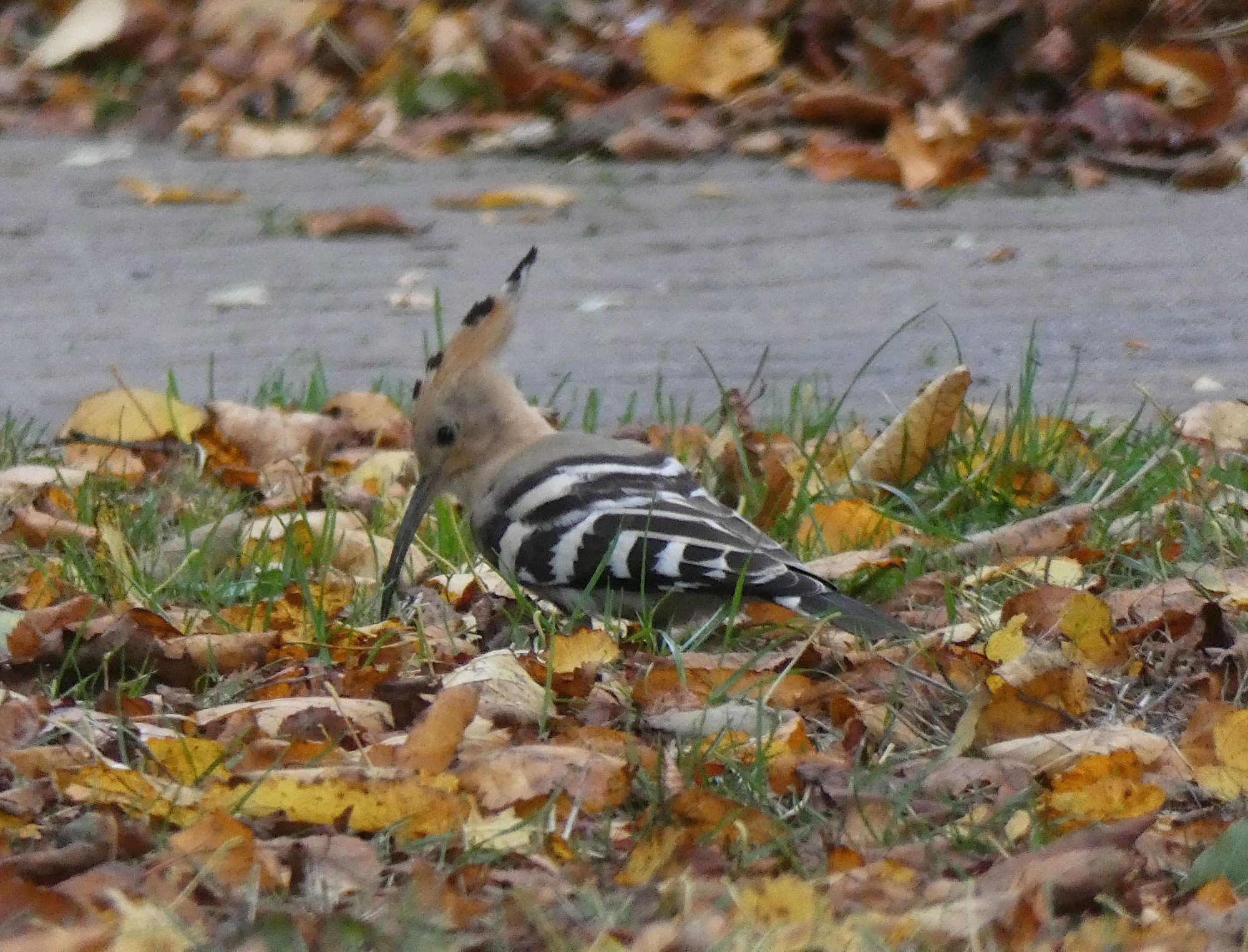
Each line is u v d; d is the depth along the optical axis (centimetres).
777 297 1622
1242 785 715
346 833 666
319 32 2205
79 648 836
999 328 1523
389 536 1084
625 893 615
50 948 556
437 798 662
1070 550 984
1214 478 1091
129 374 1438
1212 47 2119
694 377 1420
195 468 1188
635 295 1631
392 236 1811
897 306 1591
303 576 903
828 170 1978
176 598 955
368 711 782
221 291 1650
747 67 2127
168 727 763
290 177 1994
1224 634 862
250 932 571
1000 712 775
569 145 2072
